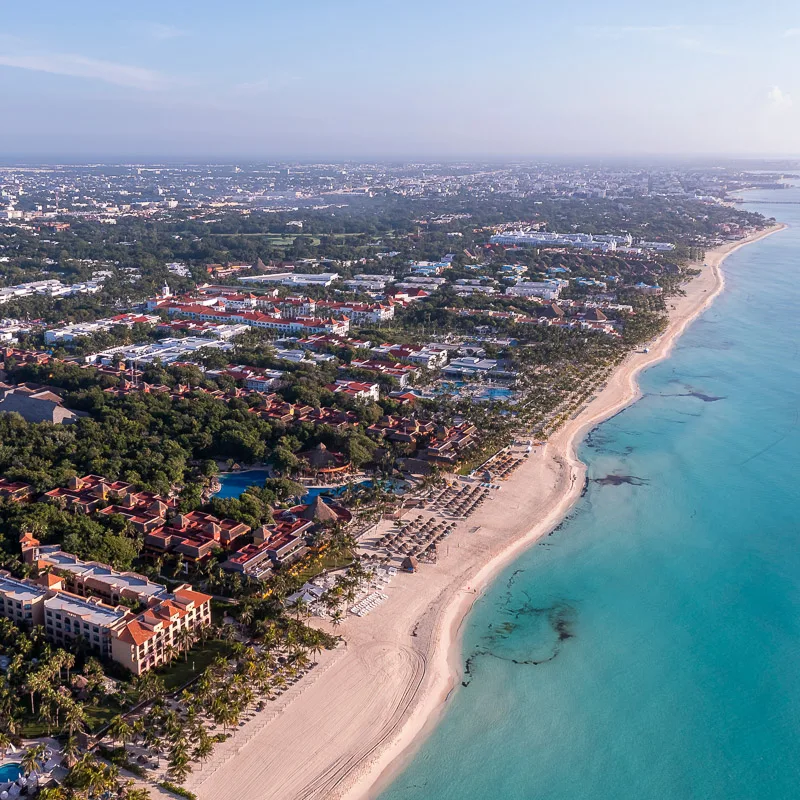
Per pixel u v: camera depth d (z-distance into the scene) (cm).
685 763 19538
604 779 18950
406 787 18288
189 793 17300
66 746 17812
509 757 19425
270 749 18888
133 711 19538
